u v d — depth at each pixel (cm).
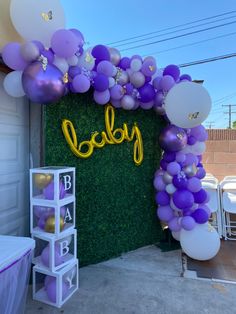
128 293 252
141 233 364
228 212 409
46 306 231
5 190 252
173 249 362
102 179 317
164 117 367
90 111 300
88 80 255
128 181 345
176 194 310
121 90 290
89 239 309
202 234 305
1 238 176
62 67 230
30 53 203
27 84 204
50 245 232
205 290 259
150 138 367
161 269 303
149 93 305
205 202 325
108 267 307
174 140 308
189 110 274
